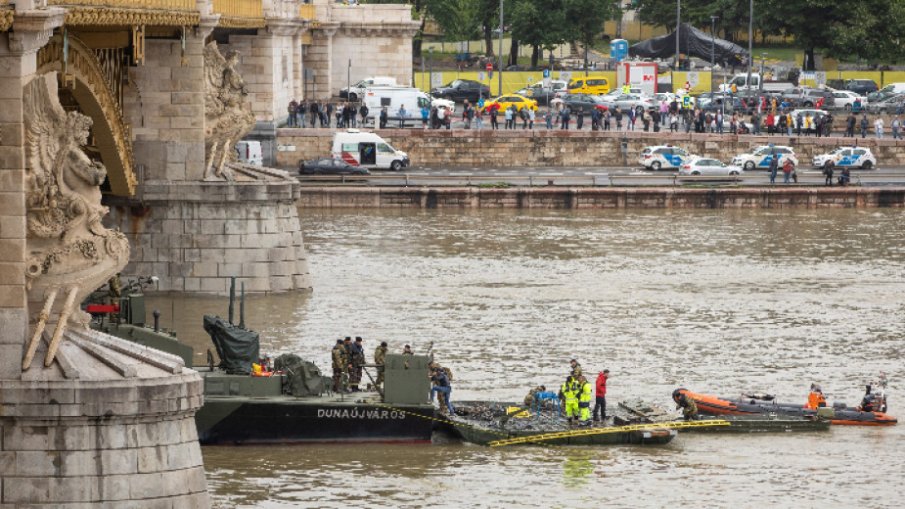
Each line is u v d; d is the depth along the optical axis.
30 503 199.88
